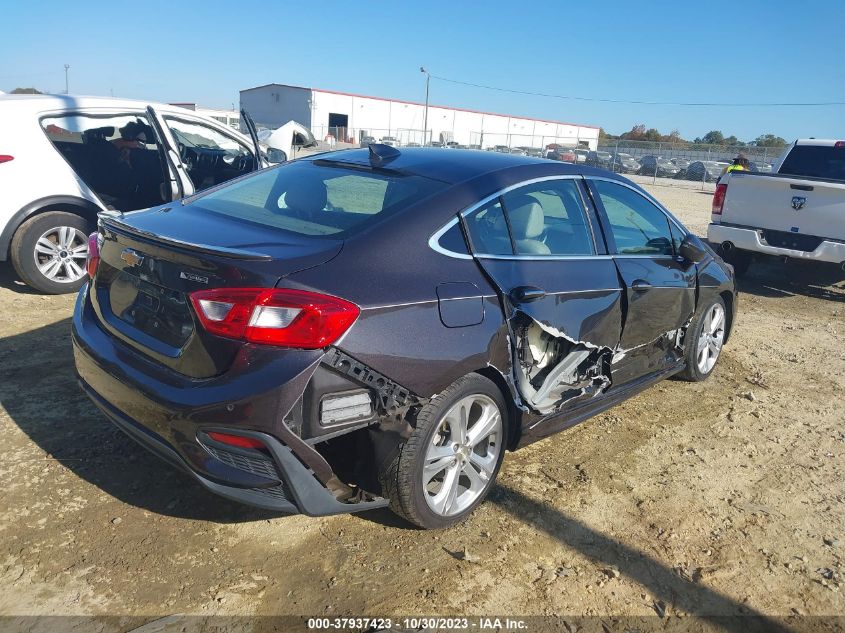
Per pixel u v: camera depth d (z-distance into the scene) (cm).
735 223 851
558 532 316
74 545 278
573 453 396
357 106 5716
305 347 246
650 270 413
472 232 312
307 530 301
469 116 6356
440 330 280
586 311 356
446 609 262
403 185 323
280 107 5703
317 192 329
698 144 3847
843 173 923
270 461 250
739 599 283
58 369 442
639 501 349
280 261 257
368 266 271
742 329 686
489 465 320
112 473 330
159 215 322
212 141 725
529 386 340
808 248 795
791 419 469
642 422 446
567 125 7275
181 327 265
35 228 581
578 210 377
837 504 362
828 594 290
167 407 255
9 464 330
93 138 657
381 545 296
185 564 273
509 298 312
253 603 256
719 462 399
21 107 579
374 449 272
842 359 609
